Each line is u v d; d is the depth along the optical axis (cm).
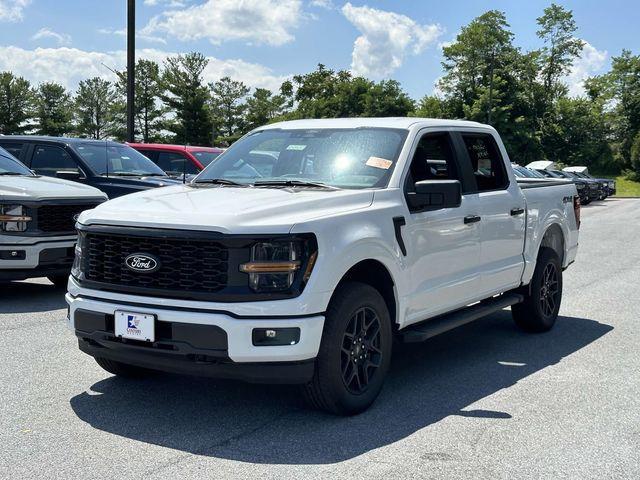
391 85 9931
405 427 461
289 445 427
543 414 491
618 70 10350
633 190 8062
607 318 829
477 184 645
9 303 831
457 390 546
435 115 9481
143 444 426
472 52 9331
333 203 482
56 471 385
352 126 582
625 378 582
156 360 442
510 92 9281
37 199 820
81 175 1104
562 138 9794
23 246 812
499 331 761
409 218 523
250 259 429
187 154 1455
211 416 477
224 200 475
